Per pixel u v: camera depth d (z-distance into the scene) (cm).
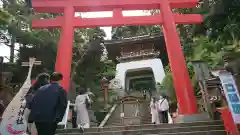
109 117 1842
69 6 1266
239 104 671
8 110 652
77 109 927
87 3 1271
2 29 1767
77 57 2386
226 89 702
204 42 1834
